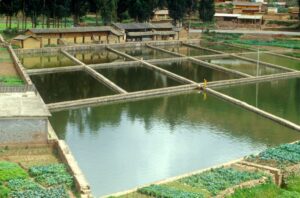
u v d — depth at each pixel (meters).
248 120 62.34
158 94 73.31
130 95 70.38
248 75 86.69
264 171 41.31
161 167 46.25
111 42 121.94
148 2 140.75
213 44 127.69
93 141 52.19
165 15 161.25
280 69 95.38
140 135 54.78
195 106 68.06
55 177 38.09
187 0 152.50
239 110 66.88
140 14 140.00
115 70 90.19
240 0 196.00
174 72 89.62
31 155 43.69
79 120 59.53
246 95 74.88
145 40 128.12
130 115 62.44
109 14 134.00
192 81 80.50
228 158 48.94
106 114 62.56
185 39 131.25
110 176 43.75
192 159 48.47
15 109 46.22
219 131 57.44
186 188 37.69
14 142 44.75
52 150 44.97
